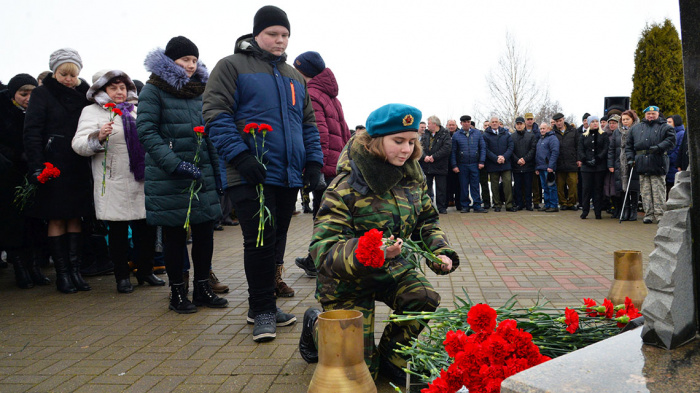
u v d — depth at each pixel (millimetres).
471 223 11250
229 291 5359
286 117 3902
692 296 1564
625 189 10664
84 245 6301
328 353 2037
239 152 3578
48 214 5242
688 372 1351
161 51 4453
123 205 5215
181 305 4539
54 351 3623
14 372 3254
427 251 2633
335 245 2564
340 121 5980
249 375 3104
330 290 2811
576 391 1269
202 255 4703
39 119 5254
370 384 2057
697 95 1532
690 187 1554
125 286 5379
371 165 2738
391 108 2656
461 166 13859
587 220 11391
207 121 3688
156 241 6285
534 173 14781
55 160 5289
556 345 2156
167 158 4266
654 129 9898
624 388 1278
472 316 1842
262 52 3928
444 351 2172
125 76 5363
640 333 1649
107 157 5199
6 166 5520
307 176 4188
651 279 1549
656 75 17000
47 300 5094
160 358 3436
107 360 3430
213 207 4641
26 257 5738
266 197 3811
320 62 5809
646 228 9688
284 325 4047
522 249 7629
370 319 2795
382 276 2711
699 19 1521
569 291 5051
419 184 2979
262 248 3795
